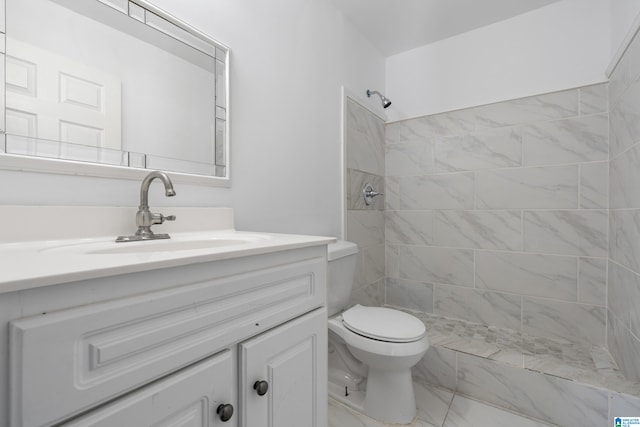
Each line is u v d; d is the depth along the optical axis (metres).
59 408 0.39
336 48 1.82
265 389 0.64
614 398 1.16
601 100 1.63
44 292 0.39
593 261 1.64
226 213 1.12
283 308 0.72
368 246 2.11
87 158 0.82
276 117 1.40
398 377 1.27
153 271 0.49
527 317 1.80
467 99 2.03
